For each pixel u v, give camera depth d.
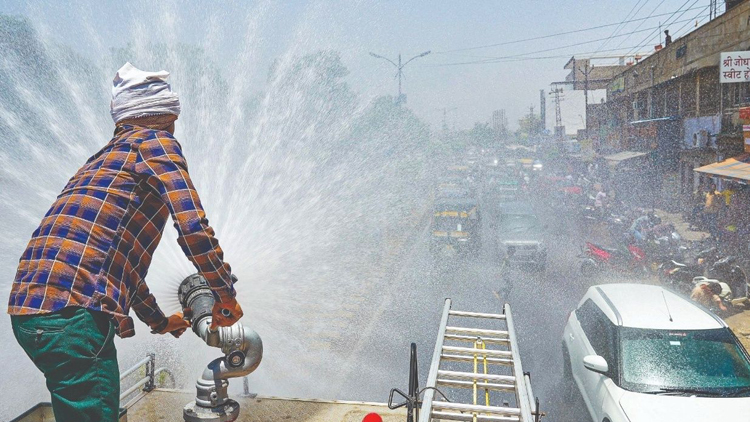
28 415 3.09
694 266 12.88
